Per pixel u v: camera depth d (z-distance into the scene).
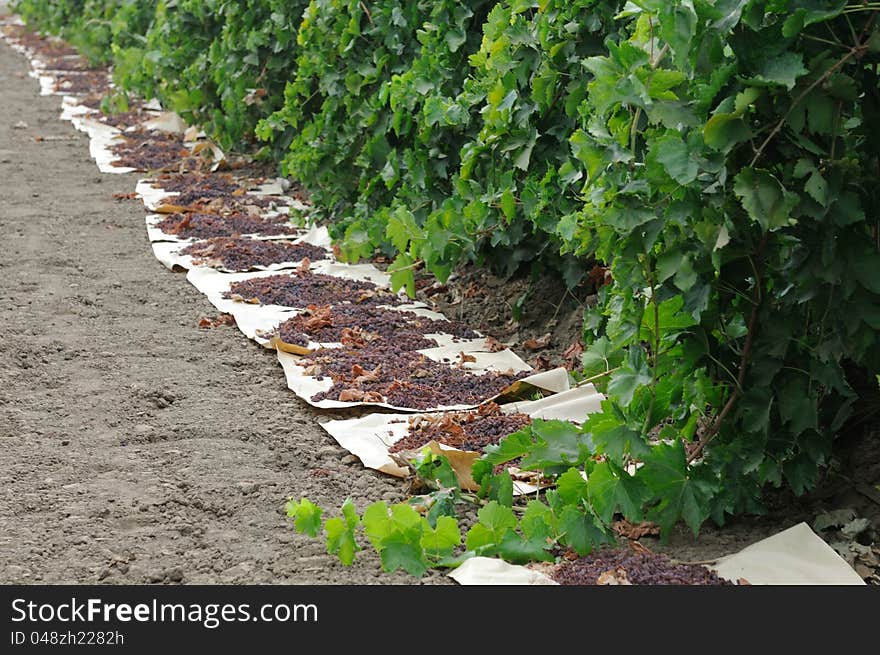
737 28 3.28
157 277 6.54
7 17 21.34
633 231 3.57
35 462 4.13
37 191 8.49
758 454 3.62
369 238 6.34
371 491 3.99
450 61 6.18
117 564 3.44
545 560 3.44
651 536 3.69
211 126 9.56
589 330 4.86
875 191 3.53
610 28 5.04
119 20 12.74
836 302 3.50
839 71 3.30
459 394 4.87
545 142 5.53
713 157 3.32
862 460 3.86
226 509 3.81
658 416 3.76
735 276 3.57
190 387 4.92
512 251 5.93
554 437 3.76
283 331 5.54
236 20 9.11
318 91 7.81
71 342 5.43
